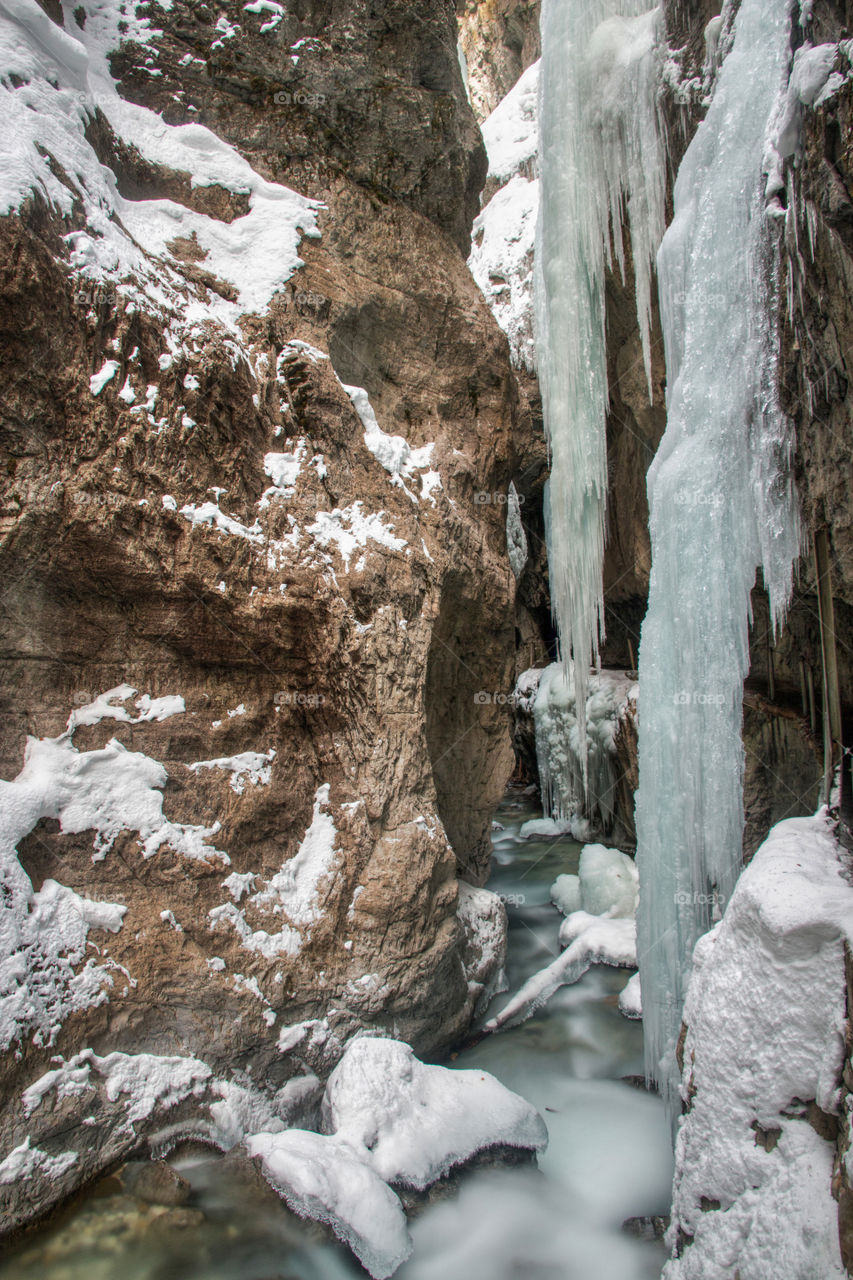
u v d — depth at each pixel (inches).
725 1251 92.4
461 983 176.7
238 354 148.8
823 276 108.8
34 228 117.3
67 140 130.8
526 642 466.3
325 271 180.1
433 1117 136.3
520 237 390.0
